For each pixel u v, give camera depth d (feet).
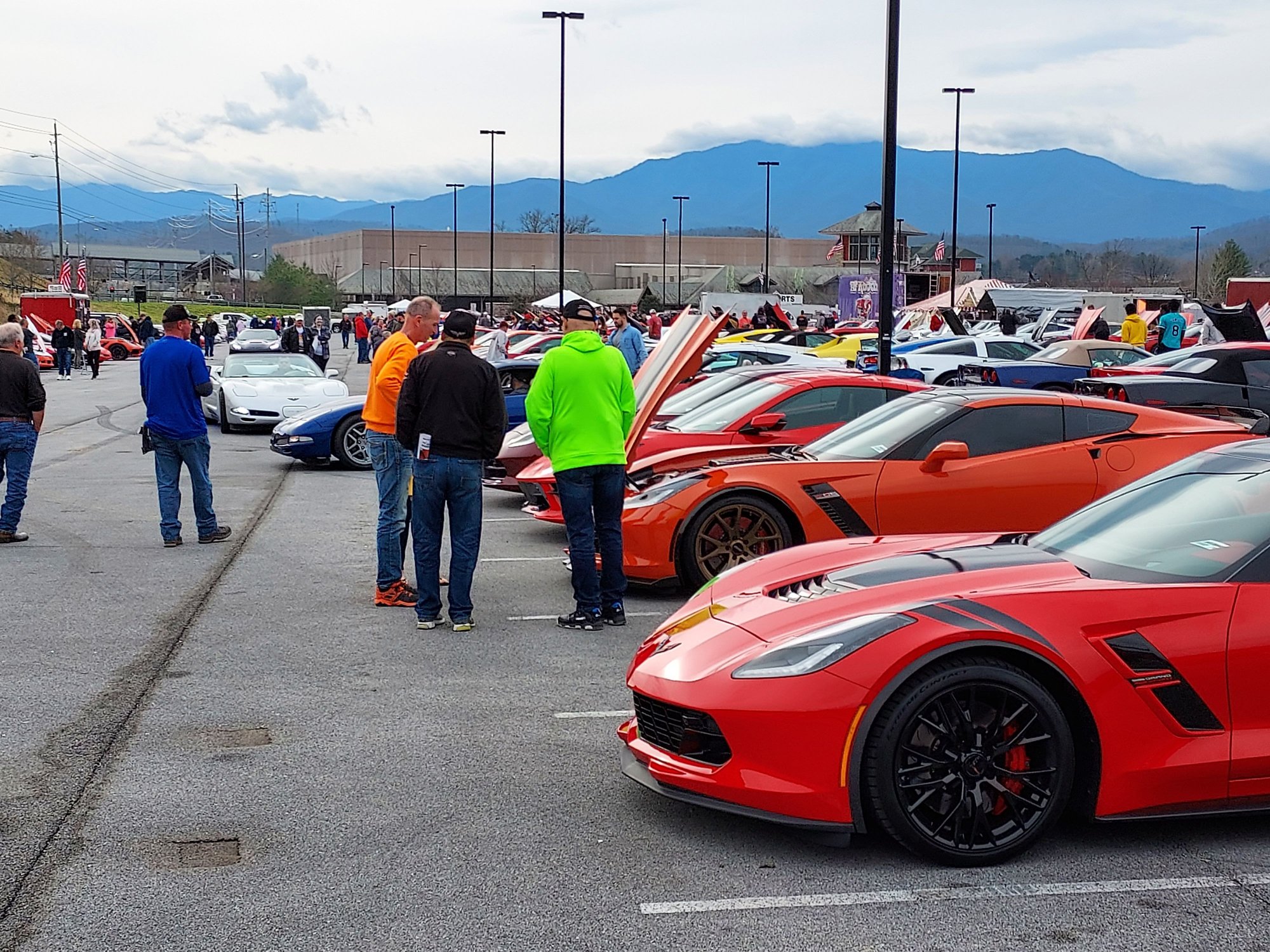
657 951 11.01
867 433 26.89
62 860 12.92
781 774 12.81
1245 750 13.05
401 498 25.14
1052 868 12.85
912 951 11.02
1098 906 11.95
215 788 15.08
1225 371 42.39
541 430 23.07
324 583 27.50
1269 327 84.28
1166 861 13.05
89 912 11.71
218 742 16.81
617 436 23.27
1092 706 12.82
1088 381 41.63
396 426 23.13
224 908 11.82
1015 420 26.00
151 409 31.32
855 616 13.42
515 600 26.02
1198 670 13.01
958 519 25.26
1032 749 12.99
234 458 52.95
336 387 64.34
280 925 11.45
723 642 13.94
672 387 28.02
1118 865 12.92
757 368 41.01
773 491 25.20
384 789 15.10
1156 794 12.99
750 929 11.44
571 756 16.39
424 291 368.27
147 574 28.30
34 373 31.91
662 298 307.99
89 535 33.27
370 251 449.06
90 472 47.21
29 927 11.38
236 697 18.93
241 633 22.91
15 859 12.95
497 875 12.64
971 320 153.38
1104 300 155.02
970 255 299.99
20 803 14.55
